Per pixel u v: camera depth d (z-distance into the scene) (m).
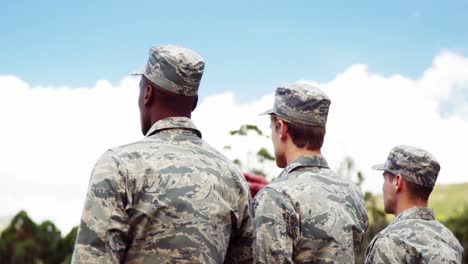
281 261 3.38
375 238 4.70
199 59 2.91
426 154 4.86
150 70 2.89
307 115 3.69
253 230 2.95
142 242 2.60
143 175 2.65
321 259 3.46
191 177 2.72
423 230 4.62
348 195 3.70
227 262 2.95
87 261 2.47
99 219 2.53
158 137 2.80
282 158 3.78
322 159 3.74
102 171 2.61
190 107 2.92
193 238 2.64
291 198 3.52
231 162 2.98
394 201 4.93
